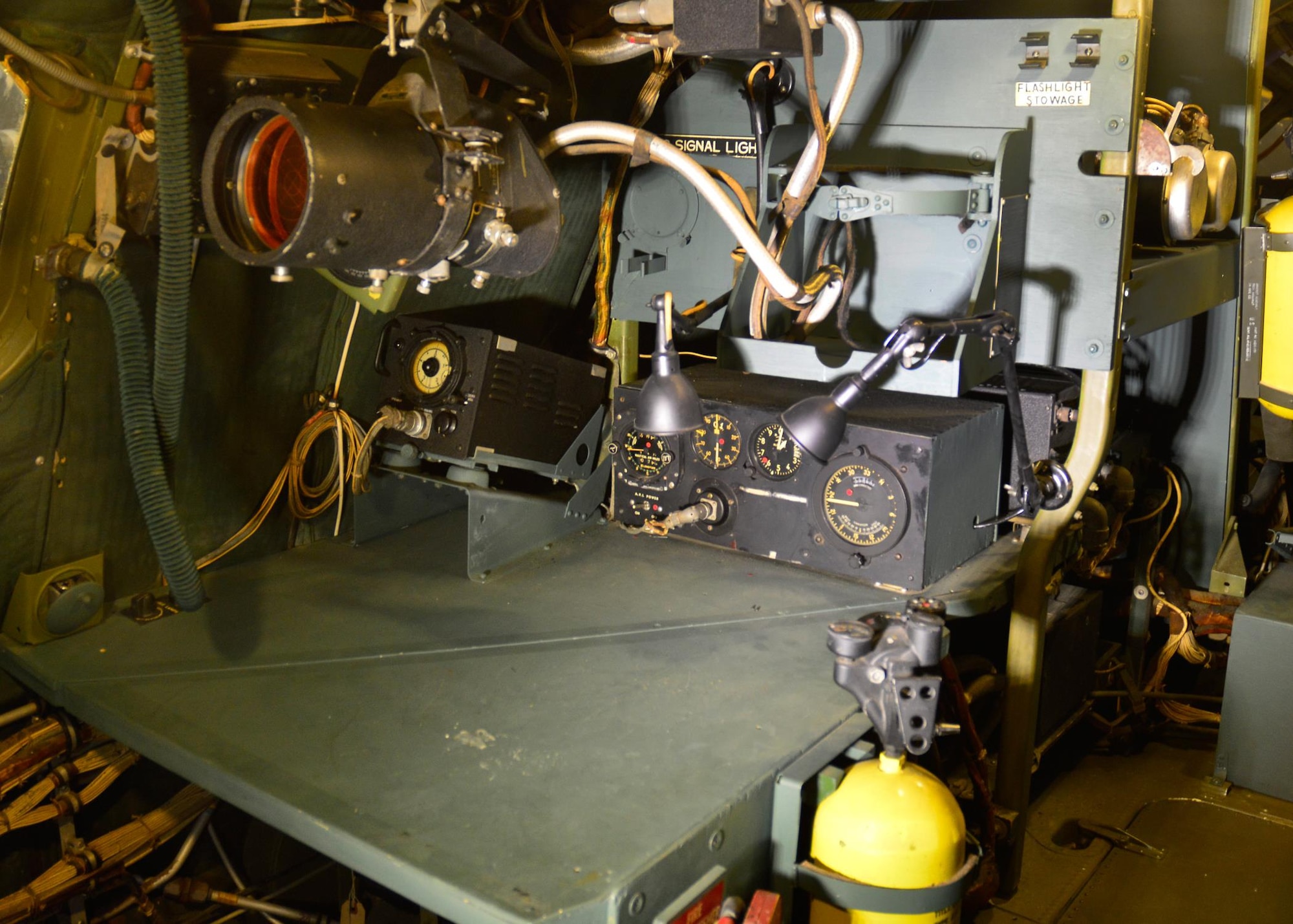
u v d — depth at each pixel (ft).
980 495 7.72
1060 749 9.11
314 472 8.36
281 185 5.46
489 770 5.45
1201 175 7.80
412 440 7.88
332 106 5.27
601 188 8.52
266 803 5.24
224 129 5.23
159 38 5.30
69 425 6.49
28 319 6.10
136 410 6.27
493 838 4.90
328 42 6.50
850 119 7.50
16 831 7.02
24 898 6.63
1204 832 8.01
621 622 7.08
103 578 7.16
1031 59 6.76
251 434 7.65
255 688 6.27
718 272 8.21
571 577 7.81
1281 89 11.42
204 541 7.73
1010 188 6.73
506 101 6.64
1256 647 8.12
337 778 5.38
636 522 8.38
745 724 5.89
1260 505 9.94
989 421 7.62
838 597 7.37
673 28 6.46
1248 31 8.96
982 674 7.47
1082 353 6.95
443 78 5.57
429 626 7.05
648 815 5.08
